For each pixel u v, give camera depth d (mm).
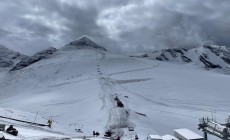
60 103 112000
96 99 107562
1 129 28781
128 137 55125
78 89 139875
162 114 94625
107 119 78000
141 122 77250
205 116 96375
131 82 159875
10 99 156750
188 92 146250
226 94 146250
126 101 107312
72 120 82875
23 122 47812
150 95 134375
